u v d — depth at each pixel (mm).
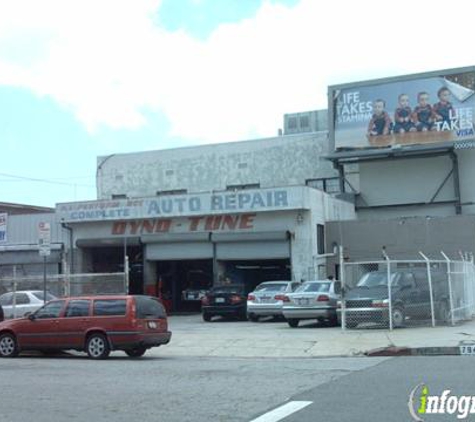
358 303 19594
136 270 34375
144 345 16078
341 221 32094
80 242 32750
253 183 41594
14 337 17016
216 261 30625
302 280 29203
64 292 25250
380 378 11117
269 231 29812
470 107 35688
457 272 21547
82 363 15133
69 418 8578
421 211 38094
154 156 44125
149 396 10047
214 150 42750
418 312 19953
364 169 39406
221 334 20109
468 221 30844
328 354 15812
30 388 11102
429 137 36156
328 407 8797
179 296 33875
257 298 25000
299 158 40812
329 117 38156
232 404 9250
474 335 16938
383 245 31578
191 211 30875
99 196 45000
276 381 11258
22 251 34469
